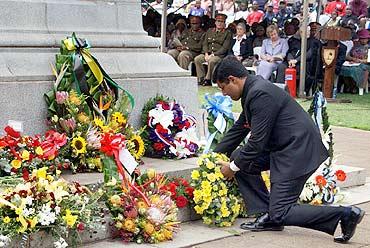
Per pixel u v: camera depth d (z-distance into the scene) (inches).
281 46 842.2
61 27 341.7
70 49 316.8
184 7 1159.0
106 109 321.1
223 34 925.2
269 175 305.7
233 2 1167.6
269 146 287.6
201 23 956.0
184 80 378.6
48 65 324.5
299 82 824.3
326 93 815.7
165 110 344.8
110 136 280.8
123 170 274.8
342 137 576.4
